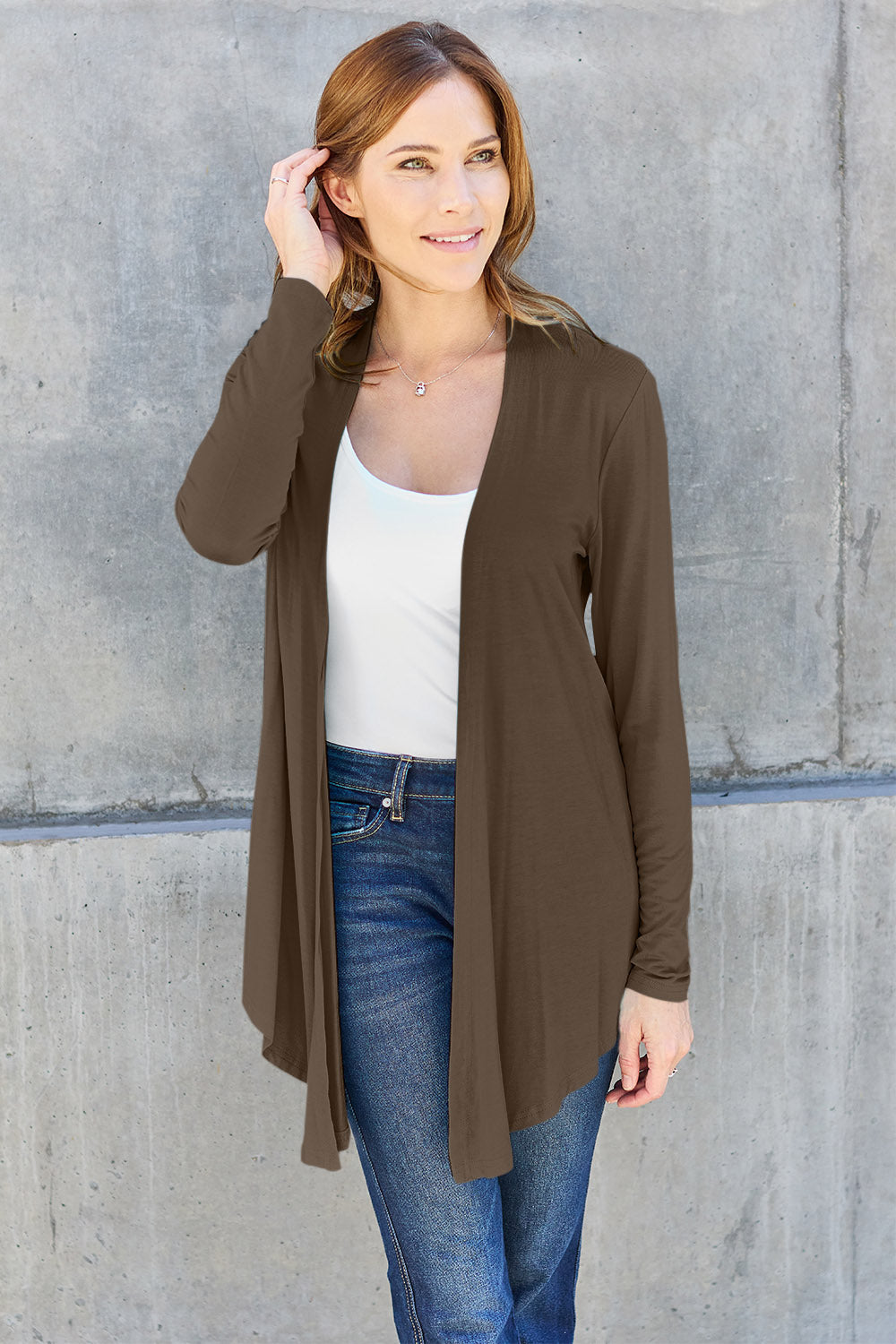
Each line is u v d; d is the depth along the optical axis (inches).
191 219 73.9
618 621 54.9
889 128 77.8
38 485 75.5
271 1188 80.0
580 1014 54.8
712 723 81.7
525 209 55.9
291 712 55.3
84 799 78.2
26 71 72.1
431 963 55.0
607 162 75.7
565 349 54.8
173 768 78.3
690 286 77.4
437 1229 55.1
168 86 72.6
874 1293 85.7
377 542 52.7
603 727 55.2
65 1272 80.3
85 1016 77.5
